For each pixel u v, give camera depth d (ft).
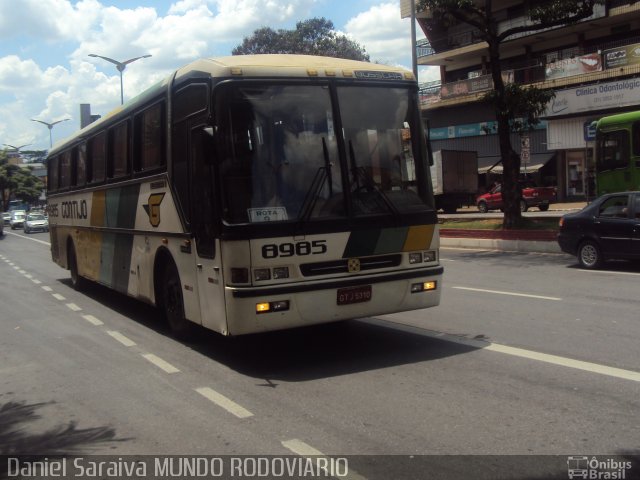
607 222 43.73
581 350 22.93
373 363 22.43
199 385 20.84
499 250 62.23
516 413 16.69
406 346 24.71
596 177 62.28
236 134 20.86
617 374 19.79
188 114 23.63
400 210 22.79
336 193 21.81
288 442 15.51
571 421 15.94
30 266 69.92
